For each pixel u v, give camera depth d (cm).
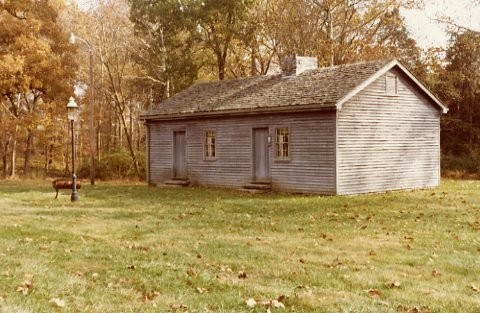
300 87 2378
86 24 4334
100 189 2630
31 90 3881
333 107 2088
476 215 1516
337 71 2408
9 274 827
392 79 2359
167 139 2877
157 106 2984
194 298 727
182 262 945
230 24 3916
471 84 4138
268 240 1168
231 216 1556
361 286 795
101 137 5588
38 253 1004
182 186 2738
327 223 1407
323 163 2180
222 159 2594
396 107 2378
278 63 4341
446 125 4225
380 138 2309
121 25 4062
